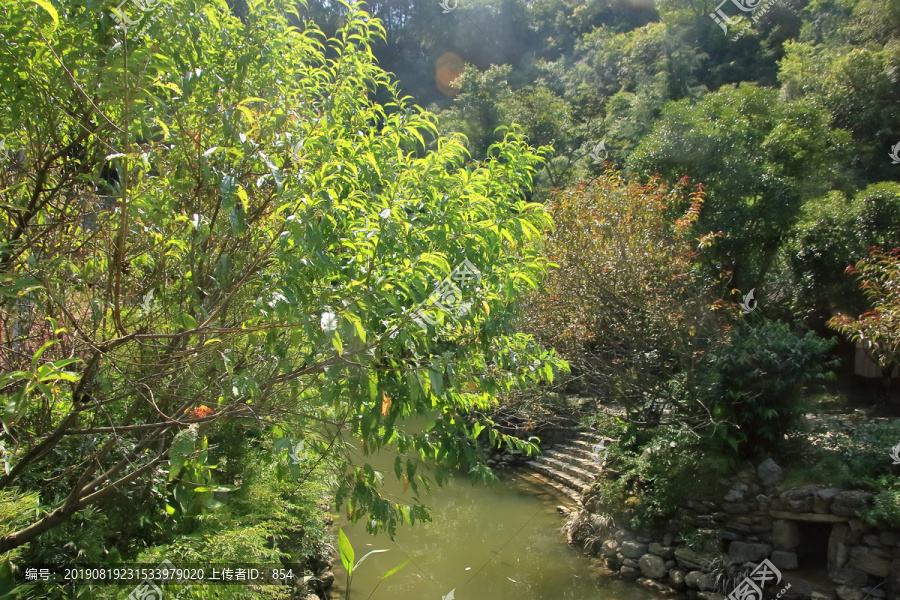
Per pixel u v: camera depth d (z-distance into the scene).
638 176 8.55
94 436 2.82
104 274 2.43
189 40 2.21
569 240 6.62
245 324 2.05
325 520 6.77
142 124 2.00
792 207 8.44
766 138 8.91
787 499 5.55
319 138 2.18
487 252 2.29
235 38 2.42
